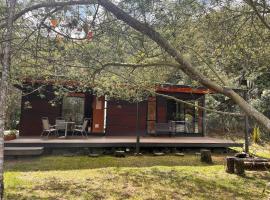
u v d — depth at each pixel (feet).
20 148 32.73
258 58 20.39
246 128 38.99
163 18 14.46
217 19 17.34
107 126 45.44
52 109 43.52
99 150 37.11
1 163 11.16
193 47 18.08
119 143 36.70
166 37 15.16
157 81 22.72
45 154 35.35
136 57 17.04
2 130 11.22
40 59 18.81
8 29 12.65
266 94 50.08
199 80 12.96
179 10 14.62
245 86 32.86
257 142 47.62
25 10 14.90
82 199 19.26
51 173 26.13
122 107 46.34
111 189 21.75
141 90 24.54
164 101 47.70
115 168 28.78
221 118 55.31
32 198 19.13
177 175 26.61
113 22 15.96
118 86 24.67
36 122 42.80
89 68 18.81
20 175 25.02
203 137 47.47
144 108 47.06
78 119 44.86
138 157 35.24
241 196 20.89
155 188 22.35
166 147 38.68
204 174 27.27
